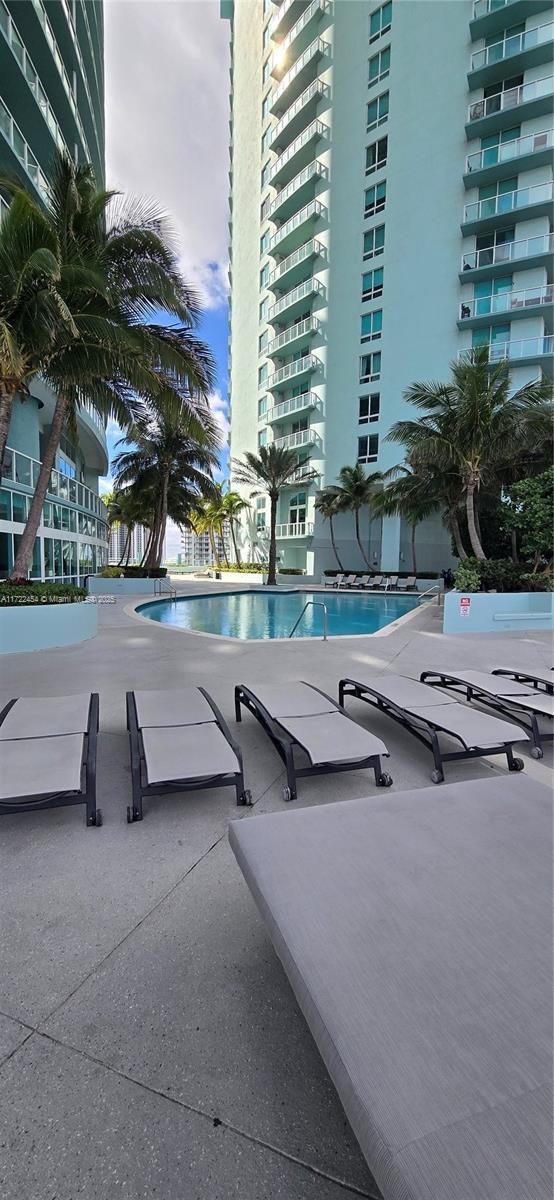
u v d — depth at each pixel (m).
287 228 30.27
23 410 16.02
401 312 24.97
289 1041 1.48
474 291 23.12
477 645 8.20
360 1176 1.16
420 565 27.81
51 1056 1.43
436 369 24.05
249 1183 1.15
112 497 41.00
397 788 3.19
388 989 1.15
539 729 4.15
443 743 3.96
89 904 2.09
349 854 1.69
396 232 24.95
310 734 3.29
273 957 1.81
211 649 7.72
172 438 22.20
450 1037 1.04
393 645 8.18
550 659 7.04
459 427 13.58
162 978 1.71
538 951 1.26
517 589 12.72
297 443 30.94
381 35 25.22
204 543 69.81
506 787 2.23
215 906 2.09
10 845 2.53
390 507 23.70
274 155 32.19
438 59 23.23
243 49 36.66
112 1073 1.38
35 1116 1.27
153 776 2.64
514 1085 0.94
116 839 2.59
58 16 17.86
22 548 8.88
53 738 3.07
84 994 1.64
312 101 28.14
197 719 3.45
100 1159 1.19
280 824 1.88
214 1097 1.33
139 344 8.96
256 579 30.64
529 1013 1.09
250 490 36.91
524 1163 0.81
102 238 9.34
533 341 21.53
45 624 7.84
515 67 21.16
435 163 23.59
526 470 16.31
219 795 3.08
